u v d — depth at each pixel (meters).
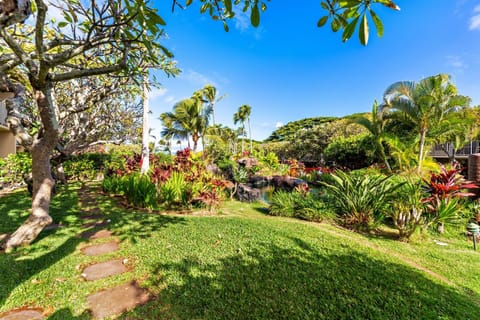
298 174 14.54
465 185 4.25
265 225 4.40
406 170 8.54
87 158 10.41
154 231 3.85
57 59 2.16
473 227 3.80
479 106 12.12
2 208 4.76
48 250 2.94
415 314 1.91
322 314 1.88
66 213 4.75
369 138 13.56
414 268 2.79
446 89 8.55
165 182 6.01
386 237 4.12
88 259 2.78
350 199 4.75
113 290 2.17
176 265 2.63
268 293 2.13
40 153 3.07
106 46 3.96
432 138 9.58
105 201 6.13
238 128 32.16
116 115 8.00
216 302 2.00
